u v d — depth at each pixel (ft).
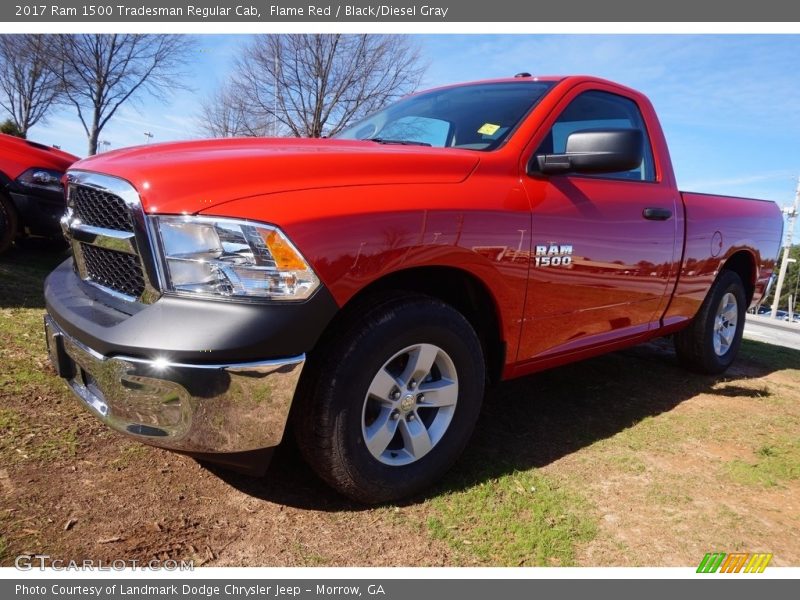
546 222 8.41
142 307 6.25
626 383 13.19
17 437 8.11
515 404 11.36
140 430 6.20
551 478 8.40
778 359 17.88
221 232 5.98
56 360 7.21
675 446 9.83
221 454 6.17
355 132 11.42
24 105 73.15
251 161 6.53
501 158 8.30
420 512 7.34
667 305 11.71
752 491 8.44
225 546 6.44
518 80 10.52
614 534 7.16
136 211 6.18
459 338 7.55
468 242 7.37
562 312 9.03
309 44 64.85
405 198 6.92
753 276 14.79
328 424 6.58
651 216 10.46
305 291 6.11
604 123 10.43
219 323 5.85
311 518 7.05
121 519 6.70
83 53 64.80
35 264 19.19
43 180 18.19
